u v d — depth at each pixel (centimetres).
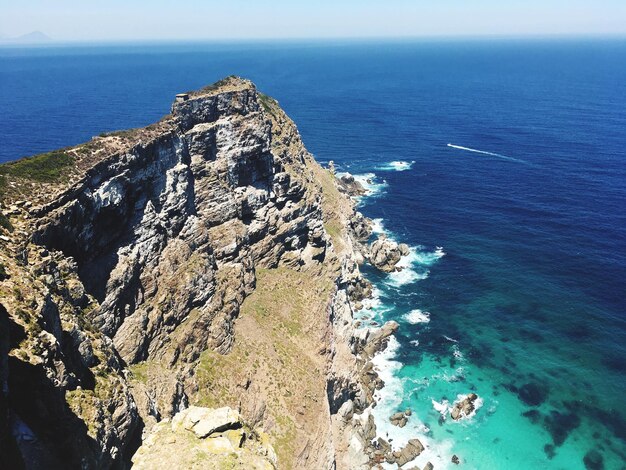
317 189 11912
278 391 7300
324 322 8825
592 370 9638
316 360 8131
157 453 3912
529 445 8175
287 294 9119
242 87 9125
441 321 11131
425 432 8394
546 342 10381
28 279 4028
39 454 3183
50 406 3431
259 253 9294
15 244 4459
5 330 3300
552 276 12494
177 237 7481
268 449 4431
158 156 7031
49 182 5359
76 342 4319
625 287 11912
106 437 3897
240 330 7956
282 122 12231
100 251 6066
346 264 11819
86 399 3916
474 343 10444
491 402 8988
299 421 7088
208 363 7150
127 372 5366
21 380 3300
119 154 6222
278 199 9688
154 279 6781
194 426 4128
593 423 8556
